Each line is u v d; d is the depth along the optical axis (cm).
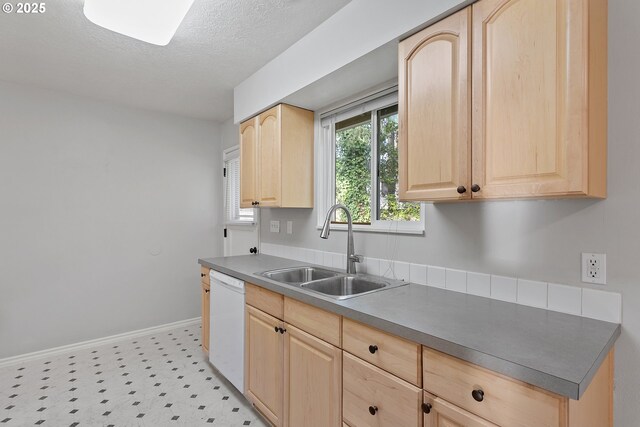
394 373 115
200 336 328
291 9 174
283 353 171
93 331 303
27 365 262
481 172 118
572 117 98
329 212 197
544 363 83
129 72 247
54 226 285
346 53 171
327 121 244
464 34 122
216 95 295
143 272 330
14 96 268
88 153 301
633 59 109
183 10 155
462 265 157
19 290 270
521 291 136
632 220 110
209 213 374
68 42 203
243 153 275
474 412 93
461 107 123
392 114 200
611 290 114
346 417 135
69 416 196
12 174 268
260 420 194
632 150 110
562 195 103
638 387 109
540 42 104
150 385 232
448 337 100
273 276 212
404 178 144
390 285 172
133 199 325
